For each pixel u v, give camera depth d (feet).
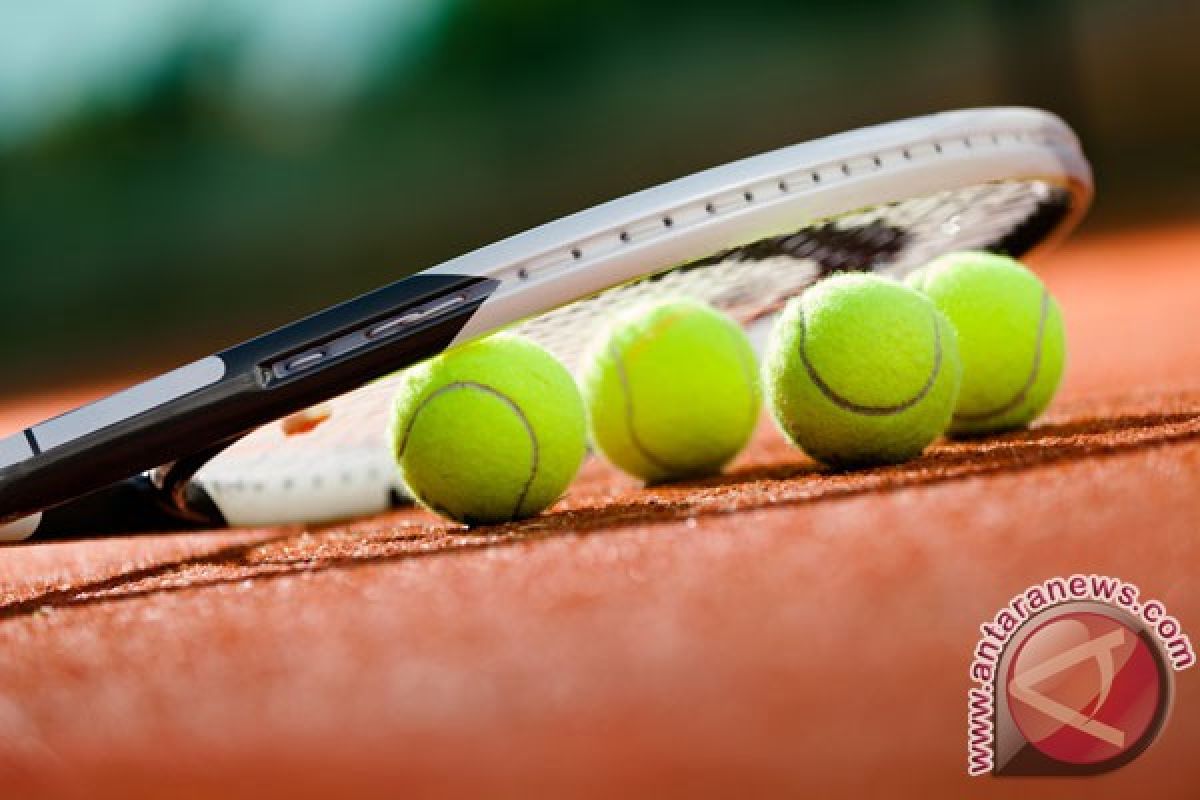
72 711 4.08
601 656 4.03
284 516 4.85
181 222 24.40
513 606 4.21
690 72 25.62
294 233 22.94
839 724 3.73
